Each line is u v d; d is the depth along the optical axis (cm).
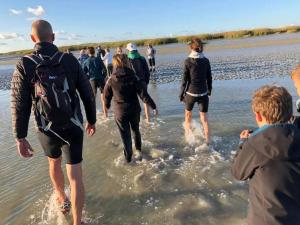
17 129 223
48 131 229
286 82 712
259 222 143
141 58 436
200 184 291
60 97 221
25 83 220
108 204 274
